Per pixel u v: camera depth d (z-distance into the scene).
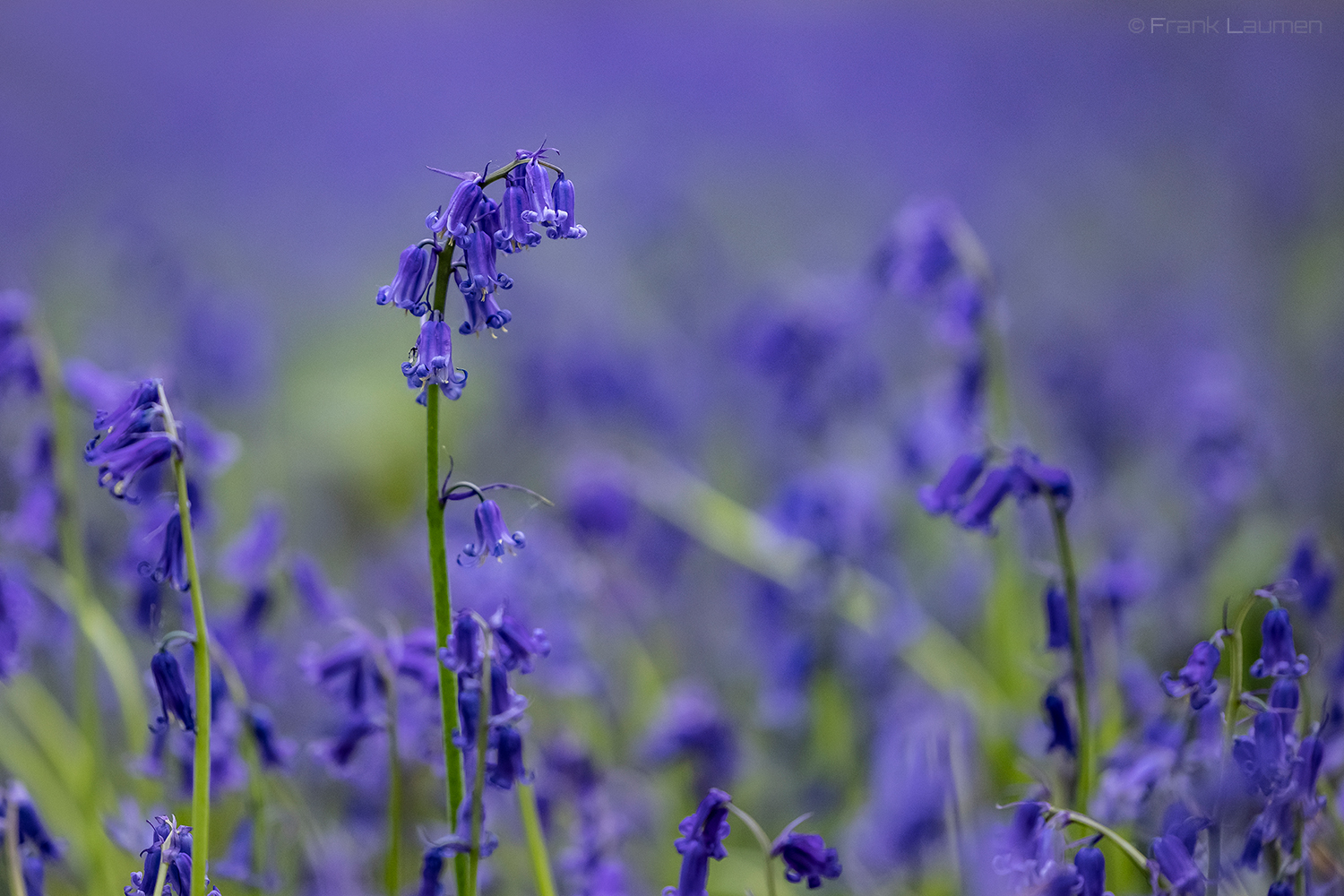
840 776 1.41
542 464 2.21
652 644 1.73
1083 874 1.06
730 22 6.17
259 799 1.18
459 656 1.06
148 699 1.34
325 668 1.16
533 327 2.63
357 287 3.69
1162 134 4.20
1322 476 1.79
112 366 2.17
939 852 1.26
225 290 3.10
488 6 6.23
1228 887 1.12
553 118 5.52
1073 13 5.36
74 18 5.79
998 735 1.33
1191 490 1.64
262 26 6.12
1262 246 2.87
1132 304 2.76
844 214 3.97
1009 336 2.51
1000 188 4.13
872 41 5.80
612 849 1.24
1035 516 1.56
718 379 2.29
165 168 5.00
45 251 3.43
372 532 2.10
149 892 1.07
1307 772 1.08
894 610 1.49
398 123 5.61
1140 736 1.20
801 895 1.31
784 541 1.56
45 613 1.36
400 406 2.39
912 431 1.57
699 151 4.84
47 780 1.32
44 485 1.28
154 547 1.26
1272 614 1.08
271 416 2.21
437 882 1.07
